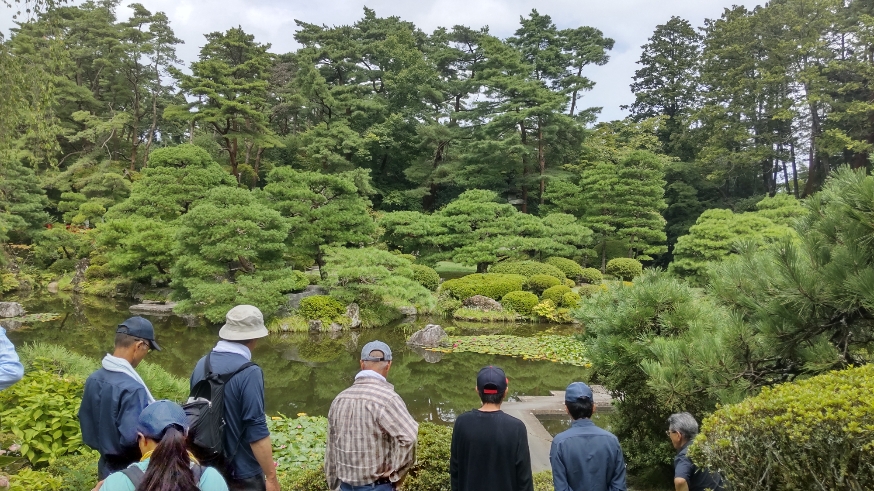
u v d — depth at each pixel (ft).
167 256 74.79
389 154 129.29
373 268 62.59
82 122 125.18
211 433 9.32
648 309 19.53
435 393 39.73
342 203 70.85
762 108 110.01
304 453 22.24
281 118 140.77
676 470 12.00
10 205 92.38
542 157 114.52
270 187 68.44
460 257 82.17
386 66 133.49
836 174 14.29
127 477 6.72
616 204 97.40
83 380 21.31
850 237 13.60
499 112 116.47
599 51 134.21
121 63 122.21
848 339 14.75
